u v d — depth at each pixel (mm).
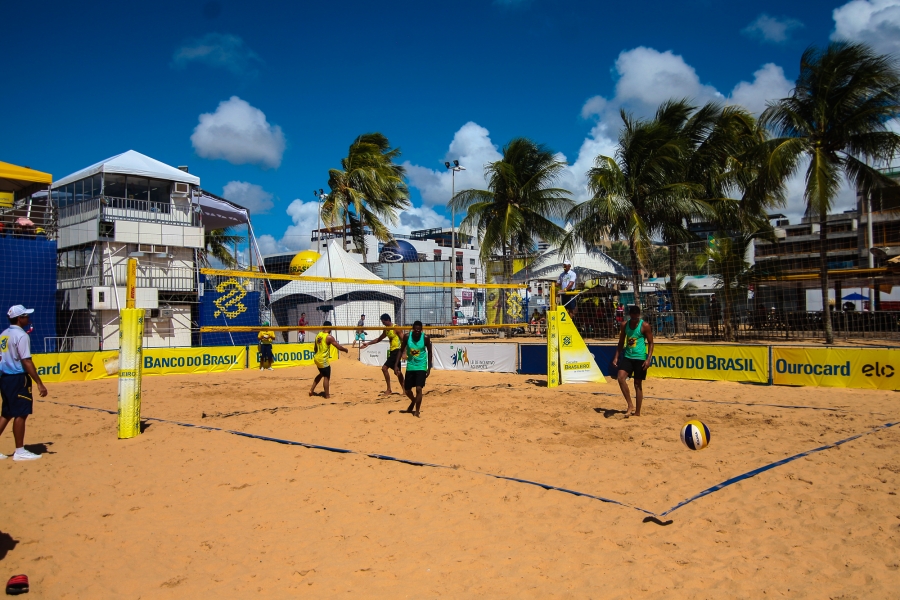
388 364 10609
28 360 6227
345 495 4906
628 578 3352
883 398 9234
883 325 19359
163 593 3330
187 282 19000
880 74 15820
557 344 11445
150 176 18547
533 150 24609
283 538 4070
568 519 4266
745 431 6988
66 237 19062
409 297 28109
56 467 5934
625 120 20953
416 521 4320
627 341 8117
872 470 5258
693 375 11750
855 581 3271
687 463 5617
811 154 16922
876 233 29219
